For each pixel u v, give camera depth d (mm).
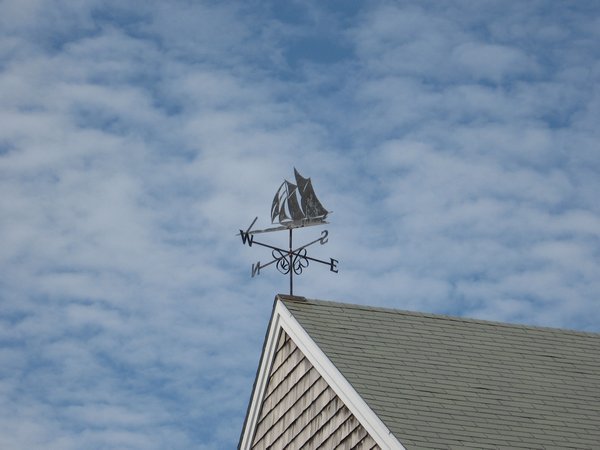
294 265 28406
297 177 29000
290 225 28734
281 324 27688
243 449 29125
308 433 25953
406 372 24750
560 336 28062
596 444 22969
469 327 27594
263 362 28500
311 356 26094
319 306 27516
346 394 24281
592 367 26609
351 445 24031
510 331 27828
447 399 23766
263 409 28453
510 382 25078
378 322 27094
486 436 22500
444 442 22000
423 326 27250
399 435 22016
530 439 22703
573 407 24391
